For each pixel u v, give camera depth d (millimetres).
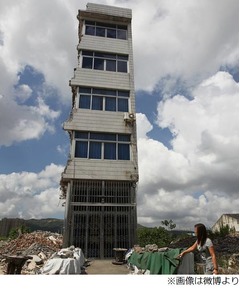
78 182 12125
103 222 11688
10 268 6391
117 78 14273
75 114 13086
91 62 14375
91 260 10766
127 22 15742
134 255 8508
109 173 12383
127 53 14969
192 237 15359
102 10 15617
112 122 13312
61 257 7449
